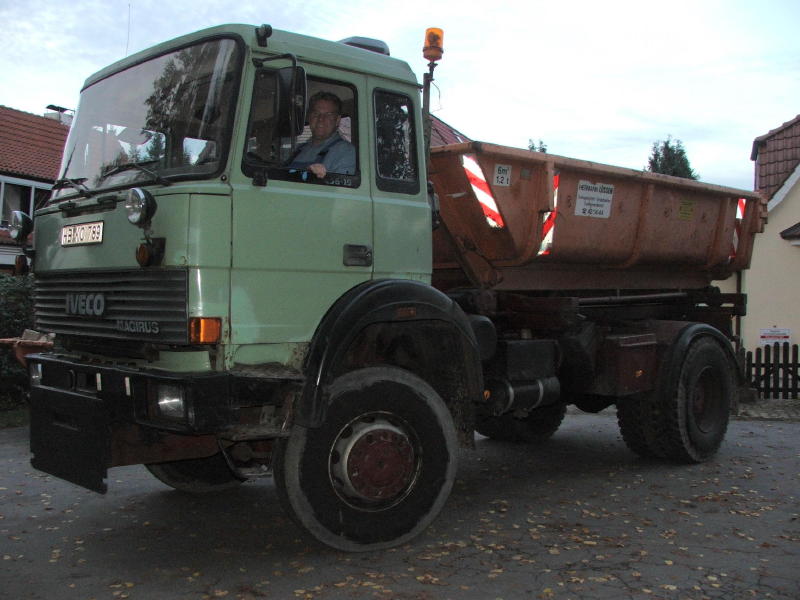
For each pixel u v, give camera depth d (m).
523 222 5.88
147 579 4.21
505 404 5.89
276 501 5.82
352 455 4.51
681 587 4.09
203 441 4.95
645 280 7.71
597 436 8.60
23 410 9.66
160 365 4.21
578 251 6.47
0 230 17.25
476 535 5.00
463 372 5.06
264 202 4.26
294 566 4.42
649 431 7.01
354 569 4.36
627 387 6.57
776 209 14.28
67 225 4.80
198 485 5.92
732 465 7.11
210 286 4.04
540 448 7.93
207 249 4.03
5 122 19.91
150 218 4.07
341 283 4.61
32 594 3.99
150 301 4.15
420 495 4.75
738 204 8.26
